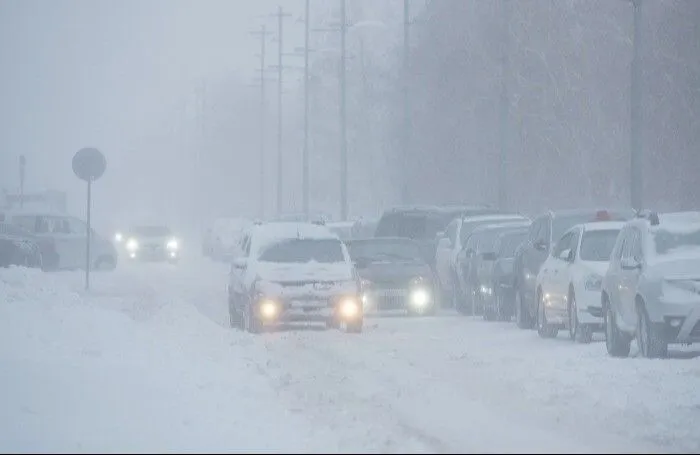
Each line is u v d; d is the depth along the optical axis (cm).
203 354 5922
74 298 7262
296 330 7906
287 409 4331
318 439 3712
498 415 4222
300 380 5162
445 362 5853
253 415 4159
